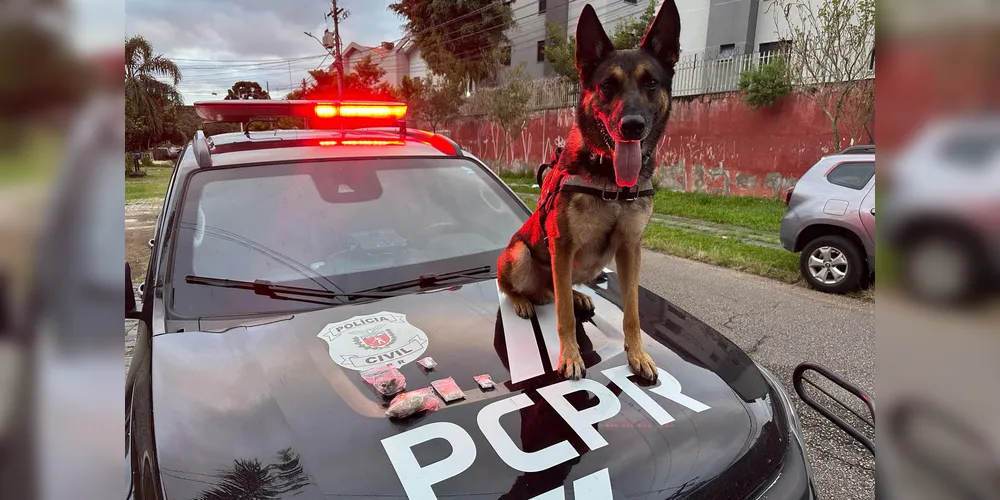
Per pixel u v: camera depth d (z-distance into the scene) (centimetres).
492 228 268
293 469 129
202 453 132
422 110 2305
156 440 136
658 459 139
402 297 211
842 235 567
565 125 1772
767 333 458
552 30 1972
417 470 130
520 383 164
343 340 178
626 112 189
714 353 191
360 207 252
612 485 131
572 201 192
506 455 136
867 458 282
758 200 1227
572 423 148
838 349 424
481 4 2688
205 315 192
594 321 207
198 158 257
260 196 244
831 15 1067
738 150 1291
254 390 153
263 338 178
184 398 149
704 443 146
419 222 255
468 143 2214
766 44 1714
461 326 192
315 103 291
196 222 227
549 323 202
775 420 164
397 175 272
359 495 124
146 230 810
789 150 1200
